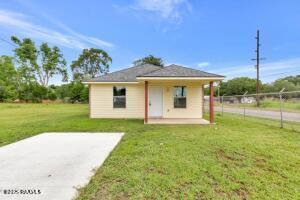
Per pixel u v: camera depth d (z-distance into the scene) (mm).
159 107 14359
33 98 41844
